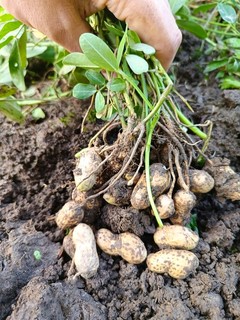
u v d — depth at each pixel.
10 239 0.19
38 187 0.22
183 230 0.18
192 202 0.18
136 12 0.17
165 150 0.19
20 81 0.24
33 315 0.16
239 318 0.17
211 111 0.25
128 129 0.18
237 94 0.25
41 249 0.19
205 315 0.17
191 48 0.31
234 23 0.26
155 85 0.18
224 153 0.23
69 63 0.18
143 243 0.18
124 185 0.18
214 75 0.28
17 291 0.18
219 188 0.20
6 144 0.24
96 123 0.23
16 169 0.23
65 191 0.21
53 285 0.17
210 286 0.18
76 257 0.17
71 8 0.18
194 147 0.21
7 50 0.25
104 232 0.18
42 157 0.23
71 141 0.23
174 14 0.23
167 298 0.17
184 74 0.29
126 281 0.18
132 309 0.17
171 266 0.17
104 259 0.18
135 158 0.18
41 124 0.24
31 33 0.28
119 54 0.18
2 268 0.18
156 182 0.18
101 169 0.18
